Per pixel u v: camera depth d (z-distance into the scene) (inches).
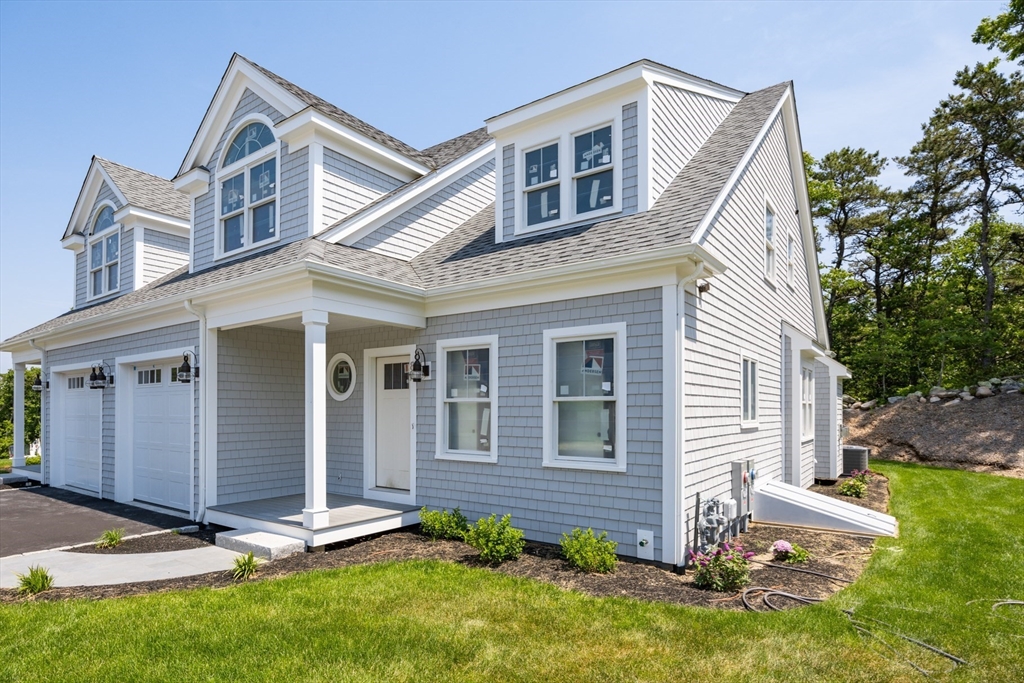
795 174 510.6
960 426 645.3
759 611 187.5
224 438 341.1
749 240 352.2
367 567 236.5
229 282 296.7
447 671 148.0
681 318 243.0
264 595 203.0
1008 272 881.5
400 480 351.9
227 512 315.9
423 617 181.9
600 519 256.1
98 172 541.3
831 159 1034.7
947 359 877.8
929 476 519.2
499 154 345.4
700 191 288.7
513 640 165.0
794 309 494.6
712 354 281.7
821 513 319.3
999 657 153.4
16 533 314.0
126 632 172.1
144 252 507.2
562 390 274.2
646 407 245.4
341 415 376.8
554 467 270.7
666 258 236.1
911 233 963.3
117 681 143.7
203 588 215.3
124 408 415.2
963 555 255.6
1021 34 589.0
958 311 899.4
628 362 251.6
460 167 417.7
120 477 411.2
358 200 374.9
